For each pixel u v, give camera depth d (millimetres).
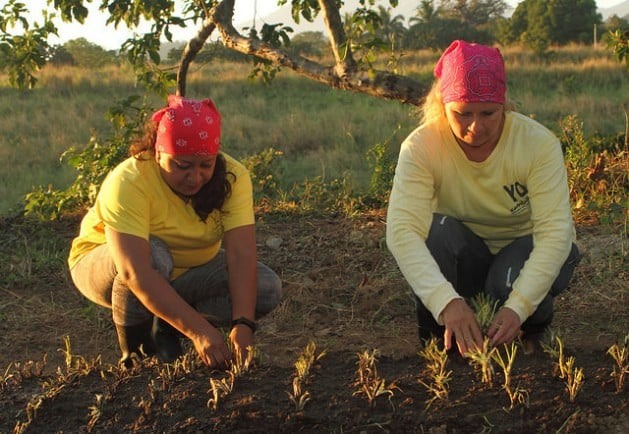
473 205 3336
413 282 3092
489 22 72438
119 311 3572
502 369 3104
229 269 3408
